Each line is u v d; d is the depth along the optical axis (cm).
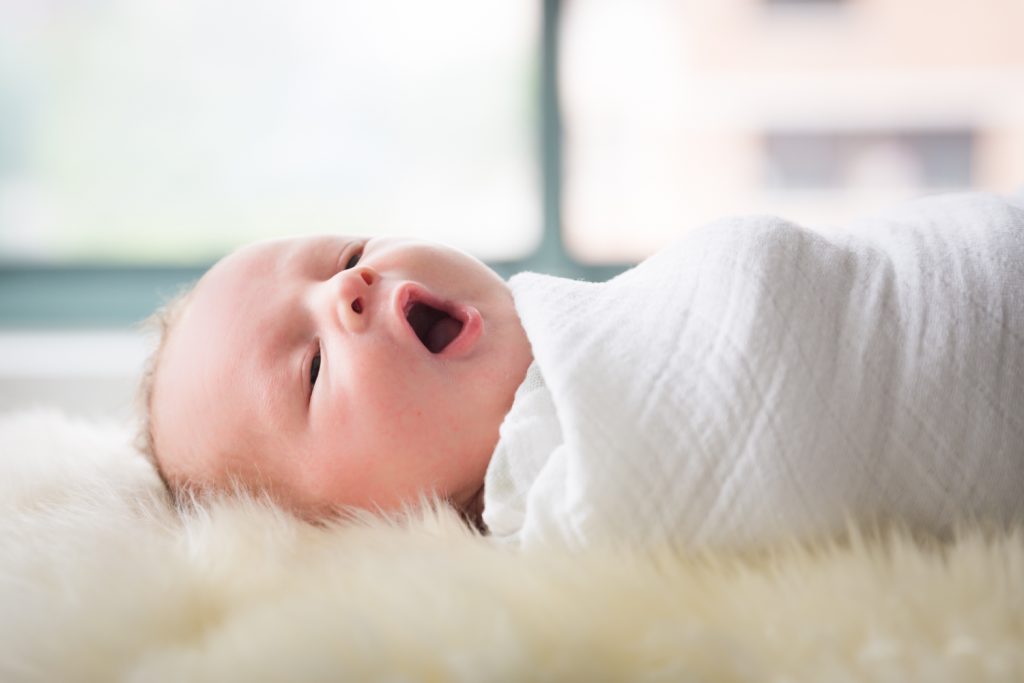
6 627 59
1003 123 180
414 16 185
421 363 88
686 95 184
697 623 57
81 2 185
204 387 94
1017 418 71
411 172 191
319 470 89
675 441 72
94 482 94
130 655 58
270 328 93
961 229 80
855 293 76
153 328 113
